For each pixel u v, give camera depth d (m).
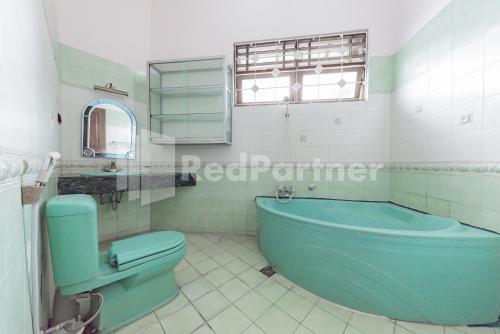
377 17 2.17
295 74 2.41
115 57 2.23
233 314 1.22
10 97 0.57
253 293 1.41
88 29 2.05
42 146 1.03
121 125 2.26
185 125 2.53
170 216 2.60
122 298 1.14
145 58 2.47
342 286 1.31
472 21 1.27
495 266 1.11
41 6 1.02
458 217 1.37
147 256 1.17
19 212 0.63
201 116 2.49
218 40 2.45
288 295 1.40
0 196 0.49
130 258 1.11
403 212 1.80
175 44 2.52
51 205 0.92
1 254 0.50
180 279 1.57
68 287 0.97
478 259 1.10
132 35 2.36
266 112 2.40
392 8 2.14
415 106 1.80
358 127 2.23
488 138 1.18
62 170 1.91
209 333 1.09
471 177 1.28
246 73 2.48
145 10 2.49
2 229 0.50
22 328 0.65
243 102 2.53
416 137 1.79
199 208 2.55
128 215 2.38
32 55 0.84
